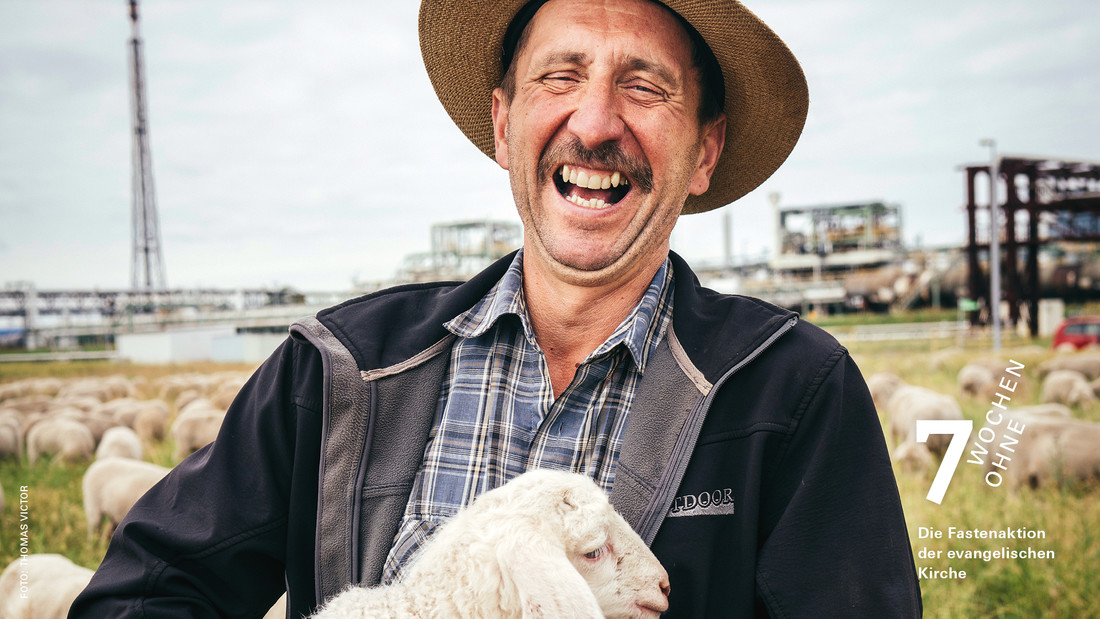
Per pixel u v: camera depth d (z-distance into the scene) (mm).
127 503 6438
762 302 2039
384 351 2127
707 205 2797
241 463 2062
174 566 1918
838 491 1790
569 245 1995
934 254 47688
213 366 30500
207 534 1944
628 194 2027
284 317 40094
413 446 2035
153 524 1947
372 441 2021
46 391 18906
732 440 1850
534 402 2043
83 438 9812
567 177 2059
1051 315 36188
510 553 1728
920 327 37562
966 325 35000
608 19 1979
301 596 2045
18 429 10445
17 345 42156
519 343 2123
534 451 2031
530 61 2055
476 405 2064
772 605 1730
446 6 2359
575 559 1789
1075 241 34062
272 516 2033
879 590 1701
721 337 1961
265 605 2125
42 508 7422
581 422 2018
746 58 2166
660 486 1827
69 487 8219
